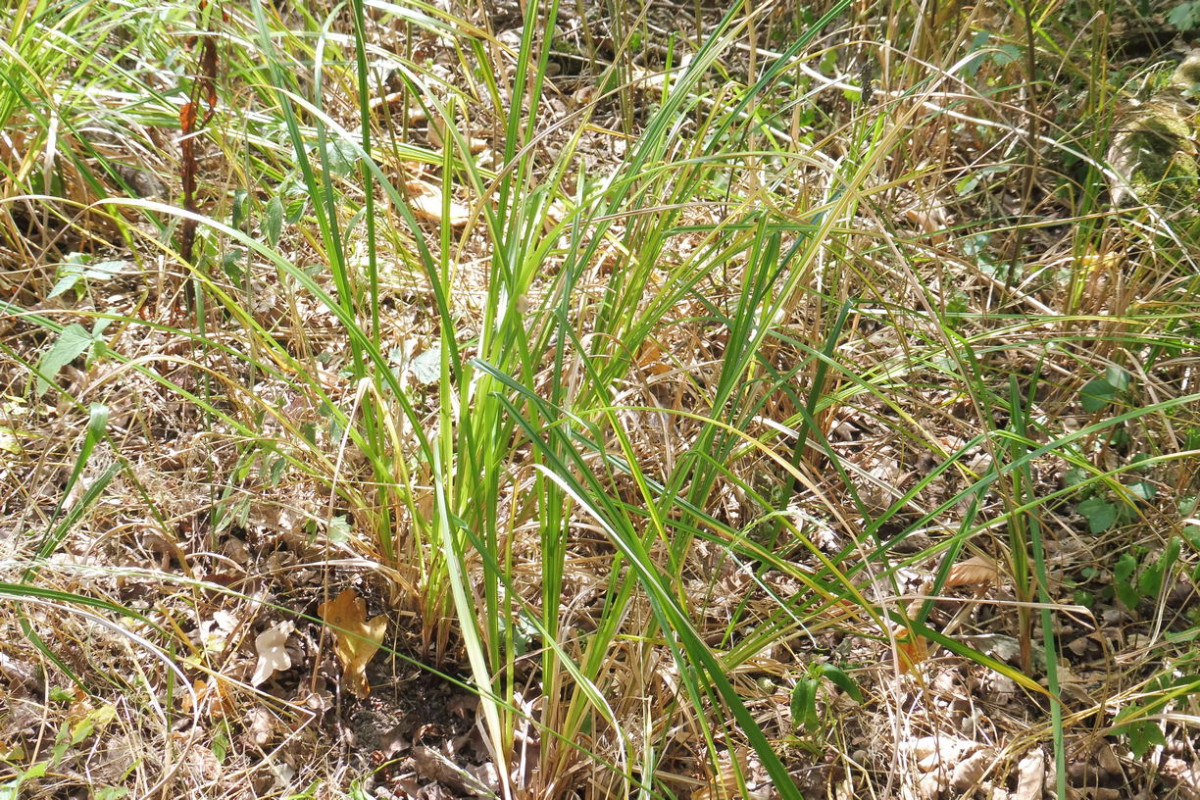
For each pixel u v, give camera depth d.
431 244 1.27
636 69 1.49
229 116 1.18
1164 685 0.98
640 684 0.94
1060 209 1.38
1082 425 1.19
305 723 0.99
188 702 0.99
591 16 1.54
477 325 1.13
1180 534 1.02
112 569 0.94
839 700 1.03
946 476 1.18
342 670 1.03
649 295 1.17
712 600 1.07
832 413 1.17
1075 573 1.12
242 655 1.03
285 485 1.08
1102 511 1.08
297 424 1.08
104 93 1.20
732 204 1.10
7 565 0.93
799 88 1.25
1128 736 0.99
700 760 0.98
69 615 1.01
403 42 1.46
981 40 1.24
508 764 0.97
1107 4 1.40
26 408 1.13
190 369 1.16
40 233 1.25
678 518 1.08
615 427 0.88
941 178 1.34
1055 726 0.88
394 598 1.05
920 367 1.20
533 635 1.04
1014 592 1.09
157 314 1.17
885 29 1.36
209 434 1.04
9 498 1.08
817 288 1.19
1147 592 1.04
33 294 1.21
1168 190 1.31
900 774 0.99
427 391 1.16
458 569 0.88
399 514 1.02
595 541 1.08
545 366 1.10
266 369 1.02
